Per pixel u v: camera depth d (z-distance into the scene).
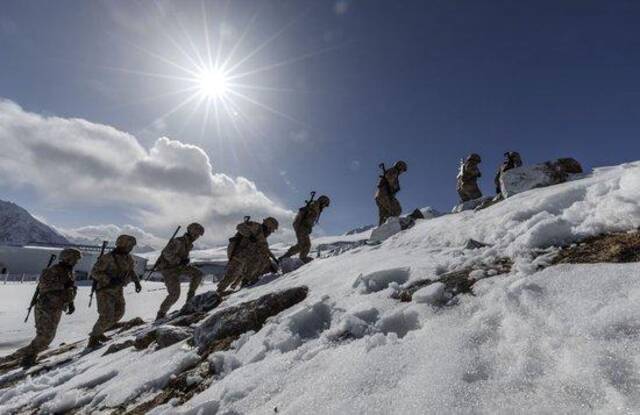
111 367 4.48
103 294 6.86
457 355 2.07
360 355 2.46
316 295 4.12
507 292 2.49
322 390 2.24
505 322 2.25
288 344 3.20
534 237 3.28
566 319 2.03
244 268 8.96
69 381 4.53
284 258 9.40
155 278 33.94
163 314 7.84
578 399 1.55
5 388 5.39
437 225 5.48
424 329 2.55
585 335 1.84
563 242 3.13
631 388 1.50
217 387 2.86
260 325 3.98
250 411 2.40
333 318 3.44
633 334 1.74
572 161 5.63
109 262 7.04
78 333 9.72
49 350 7.94
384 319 2.89
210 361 3.47
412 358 2.21
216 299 6.80
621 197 3.19
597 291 2.16
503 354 1.99
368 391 2.06
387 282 3.80
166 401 3.14
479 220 4.70
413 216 9.48
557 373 1.73
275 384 2.58
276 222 9.70
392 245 5.54
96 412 3.40
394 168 9.70
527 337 2.03
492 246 3.82
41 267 50.62
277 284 6.06
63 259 7.01
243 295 6.65
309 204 9.65
